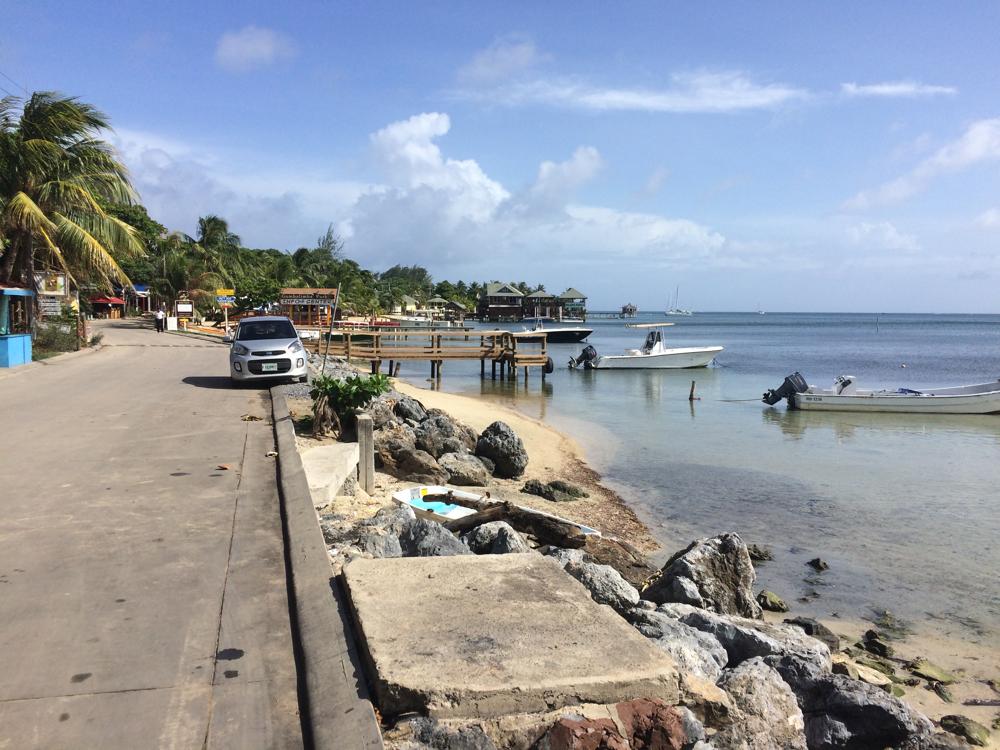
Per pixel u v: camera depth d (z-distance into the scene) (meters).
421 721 3.21
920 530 12.80
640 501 14.27
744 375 43.94
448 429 16.30
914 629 8.96
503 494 13.54
